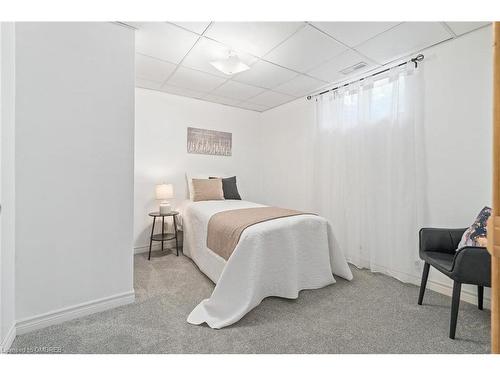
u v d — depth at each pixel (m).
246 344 1.46
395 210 2.43
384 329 1.61
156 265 2.73
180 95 3.53
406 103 2.36
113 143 1.84
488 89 1.91
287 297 1.95
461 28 1.94
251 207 2.80
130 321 1.67
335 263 2.36
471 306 1.90
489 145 1.90
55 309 1.63
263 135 4.40
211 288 2.18
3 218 1.34
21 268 1.52
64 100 1.64
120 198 1.87
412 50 2.27
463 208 2.04
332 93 3.12
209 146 3.84
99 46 1.78
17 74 1.49
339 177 2.99
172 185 3.37
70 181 1.67
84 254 1.73
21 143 1.51
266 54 2.35
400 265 2.35
